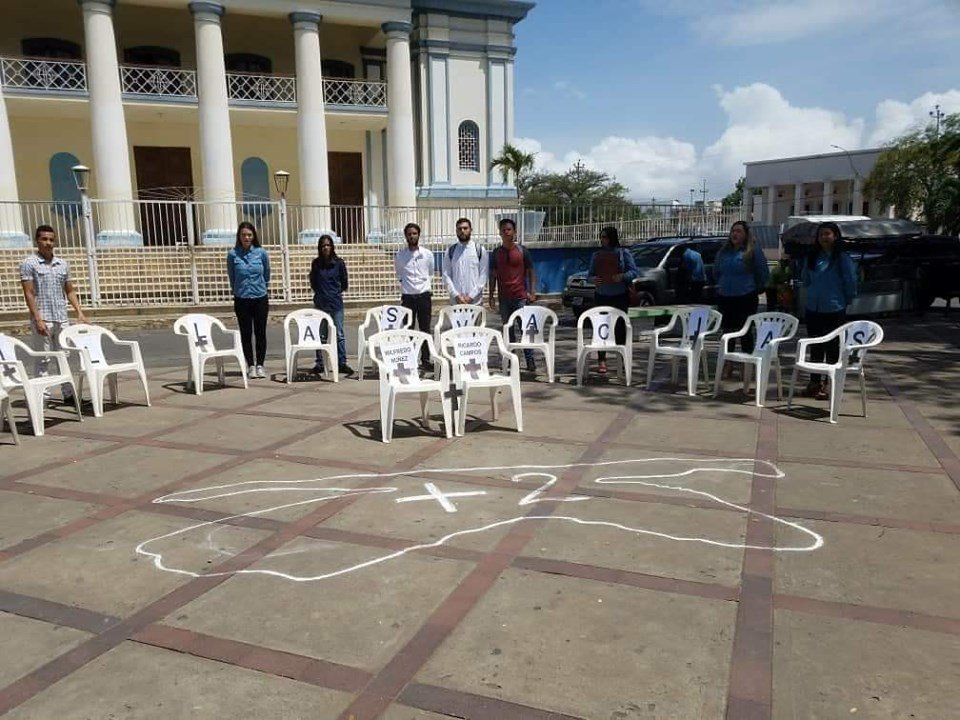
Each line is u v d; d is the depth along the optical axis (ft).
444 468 17.98
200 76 62.64
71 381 22.94
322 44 78.54
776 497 15.74
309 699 9.25
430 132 81.76
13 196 59.11
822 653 10.04
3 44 67.36
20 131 68.23
